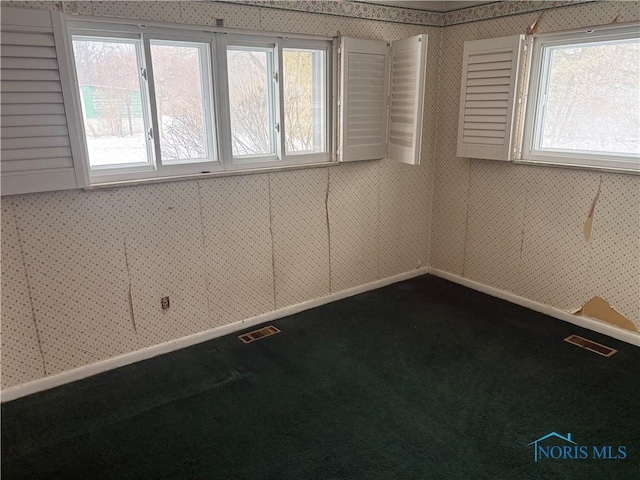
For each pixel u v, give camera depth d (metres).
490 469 1.94
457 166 3.81
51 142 2.27
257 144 3.09
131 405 2.38
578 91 3.02
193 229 2.86
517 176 3.38
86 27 2.35
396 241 3.94
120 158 2.62
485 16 3.38
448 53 3.70
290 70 3.12
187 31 2.63
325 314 3.42
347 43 3.15
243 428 2.20
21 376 2.46
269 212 3.15
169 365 2.75
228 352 2.90
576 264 3.13
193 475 1.92
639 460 1.98
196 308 2.98
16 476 1.92
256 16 2.82
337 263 3.61
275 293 3.32
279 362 2.77
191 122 2.81
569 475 1.90
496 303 3.57
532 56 3.14
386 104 3.47
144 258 2.72
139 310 2.76
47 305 2.46
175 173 2.77
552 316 3.32
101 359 2.69
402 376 2.61
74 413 2.32
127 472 1.94
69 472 1.94
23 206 2.31
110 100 2.53
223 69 2.79
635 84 2.74
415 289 3.87
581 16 2.85
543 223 3.27
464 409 2.32
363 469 1.94
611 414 2.27
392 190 3.79
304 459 2.00
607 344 2.93
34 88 2.18
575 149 3.09
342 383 2.55
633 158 2.79
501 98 3.24
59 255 2.45
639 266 2.82
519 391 2.46
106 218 2.55
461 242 3.90
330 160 3.42
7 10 2.05
